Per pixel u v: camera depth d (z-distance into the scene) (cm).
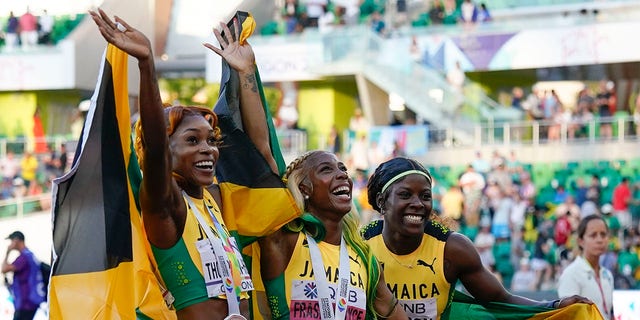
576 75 2111
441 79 1994
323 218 504
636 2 2025
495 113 1912
